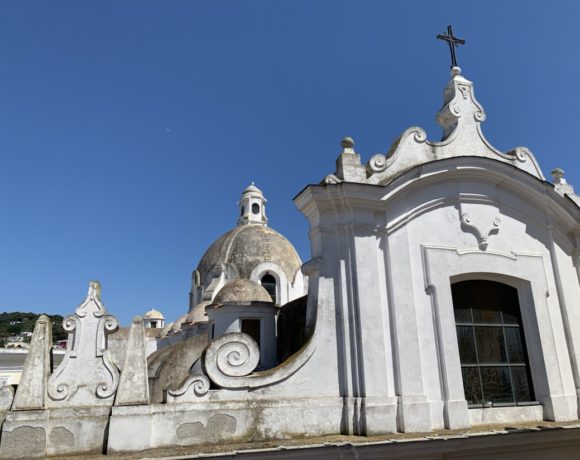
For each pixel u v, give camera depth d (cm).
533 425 958
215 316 1494
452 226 1062
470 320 1059
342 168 975
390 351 912
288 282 2397
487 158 1088
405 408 872
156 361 1630
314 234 965
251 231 2667
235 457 711
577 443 976
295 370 856
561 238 1185
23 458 689
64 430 723
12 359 2658
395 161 1039
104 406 752
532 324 1084
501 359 1059
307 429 829
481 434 851
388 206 989
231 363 826
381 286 940
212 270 2528
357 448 759
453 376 947
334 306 913
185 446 755
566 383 1065
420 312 970
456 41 1265
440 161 1038
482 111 1194
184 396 785
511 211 1139
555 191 1148
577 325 1121
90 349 782
